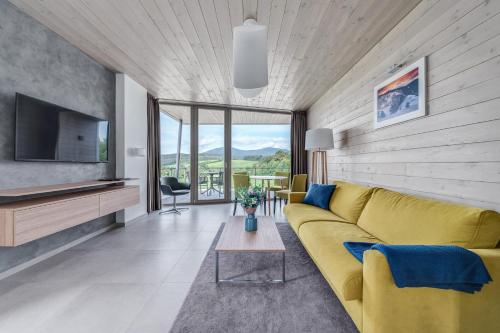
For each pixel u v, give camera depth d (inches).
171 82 170.7
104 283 81.0
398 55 100.4
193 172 226.1
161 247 115.3
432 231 64.5
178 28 102.7
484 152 65.0
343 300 62.8
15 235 72.5
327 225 96.9
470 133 68.9
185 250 111.3
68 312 65.3
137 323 61.1
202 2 85.5
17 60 92.3
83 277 85.1
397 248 49.4
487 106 64.0
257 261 99.9
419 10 87.9
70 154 113.9
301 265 96.2
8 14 88.4
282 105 233.8
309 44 116.1
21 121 89.8
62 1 86.4
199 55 127.8
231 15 93.0
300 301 71.1
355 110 141.1
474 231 55.9
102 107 143.5
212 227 149.9
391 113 104.3
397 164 102.2
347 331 58.6
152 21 97.6
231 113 237.9
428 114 84.5
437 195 80.9
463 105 70.9
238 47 86.3
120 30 104.7
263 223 110.3
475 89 67.2
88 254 106.6
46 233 83.4
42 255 100.3
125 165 157.1
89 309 66.7
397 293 47.3
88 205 105.3
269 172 292.0
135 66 143.3
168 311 66.0
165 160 241.0
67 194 109.9
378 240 80.5
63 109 110.0
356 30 104.7
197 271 90.0
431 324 47.4
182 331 58.3
